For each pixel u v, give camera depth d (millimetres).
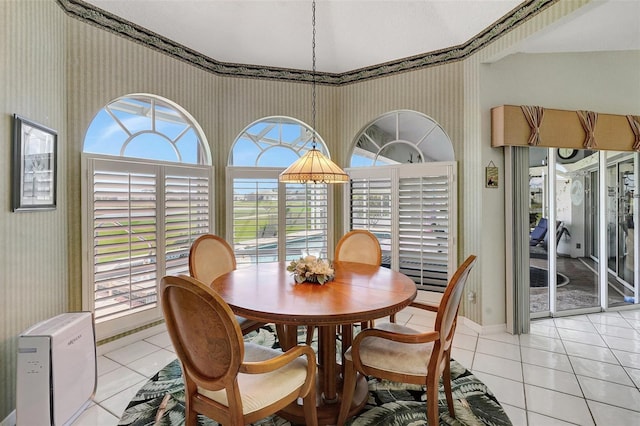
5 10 1834
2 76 1812
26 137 2006
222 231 3783
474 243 3262
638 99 3516
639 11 2580
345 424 1867
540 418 1914
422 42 3438
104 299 2758
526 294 3170
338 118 4141
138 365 2561
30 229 2088
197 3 2975
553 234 3654
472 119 3250
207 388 1409
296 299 1801
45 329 1819
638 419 1907
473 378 2350
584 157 3699
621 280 3832
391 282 2166
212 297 1264
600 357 2682
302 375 1611
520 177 3152
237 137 3846
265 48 3637
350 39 3559
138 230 2961
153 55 3117
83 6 2635
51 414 1727
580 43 3145
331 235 4109
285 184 3961
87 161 2666
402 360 1732
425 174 3621
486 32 3029
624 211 3795
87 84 2674
